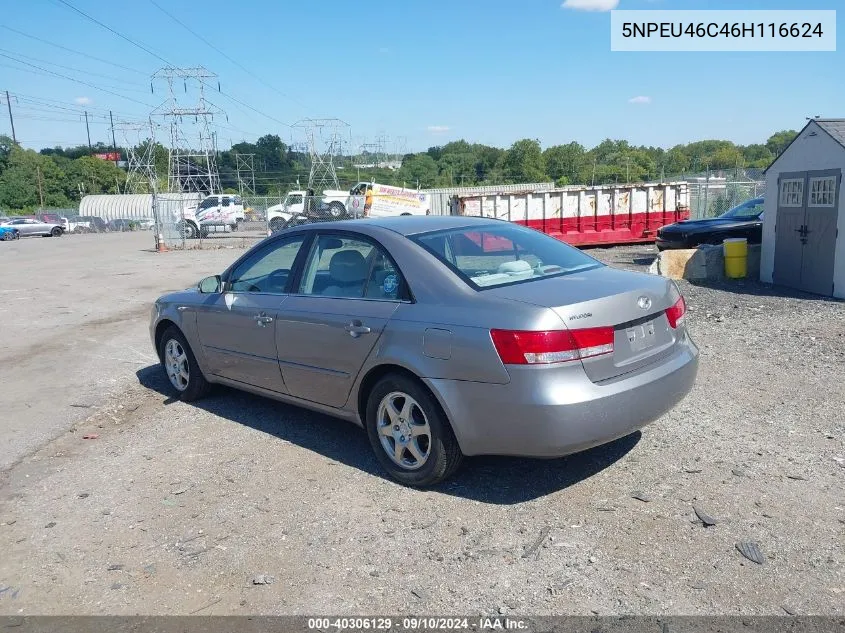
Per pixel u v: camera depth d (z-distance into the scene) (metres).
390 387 4.29
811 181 11.14
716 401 5.72
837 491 4.04
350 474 4.60
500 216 22.39
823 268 10.95
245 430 5.54
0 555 3.83
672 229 16.30
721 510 3.86
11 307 13.06
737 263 13.02
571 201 22.61
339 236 4.88
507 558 3.50
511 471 4.50
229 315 5.53
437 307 4.09
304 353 4.86
